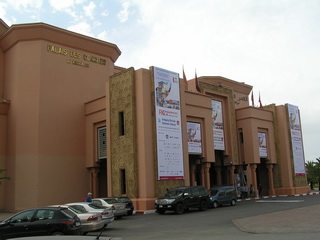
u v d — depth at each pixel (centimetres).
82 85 3212
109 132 2786
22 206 2750
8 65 3119
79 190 3039
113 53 3509
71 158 3030
